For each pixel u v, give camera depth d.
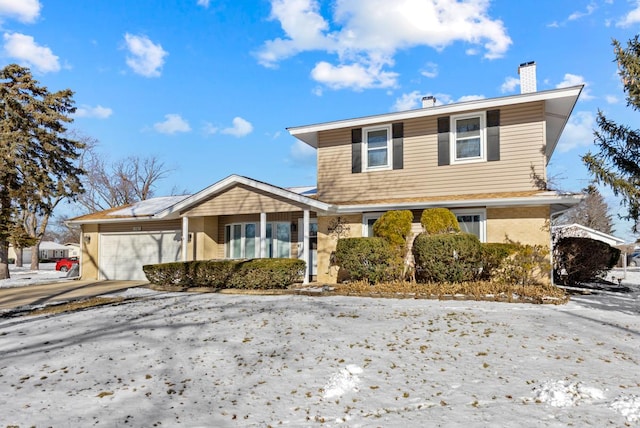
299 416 4.56
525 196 13.02
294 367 6.08
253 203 15.85
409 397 4.96
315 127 16.88
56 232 72.00
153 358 6.68
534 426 4.13
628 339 7.27
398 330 7.91
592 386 5.09
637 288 16.20
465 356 6.37
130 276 20.39
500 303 10.94
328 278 15.91
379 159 16.17
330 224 16.09
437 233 13.24
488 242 13.78
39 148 25.64
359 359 6.31
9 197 23.36
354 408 4.71
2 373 6.19
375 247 13.45
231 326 8.57
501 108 14.48
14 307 12.61
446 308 10.16
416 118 15.61
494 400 4.80
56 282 20.48
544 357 6.26
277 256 17.44
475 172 14.65
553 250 15.66
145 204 23.50
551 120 15.78
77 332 8.55
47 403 5.07
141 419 4.58
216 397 5.14
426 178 15.32
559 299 10.99
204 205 16.62
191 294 14.07
